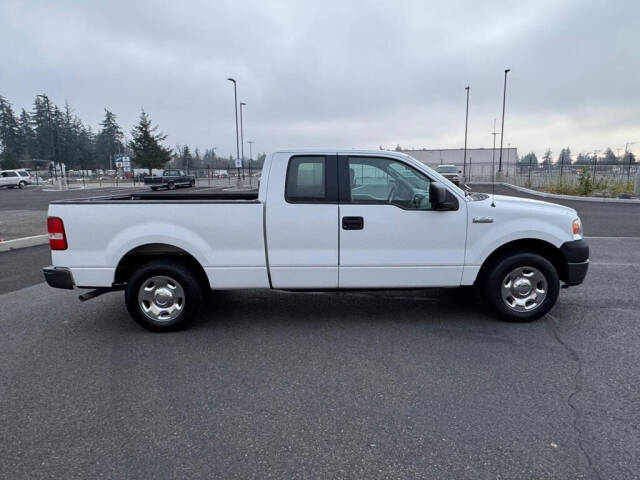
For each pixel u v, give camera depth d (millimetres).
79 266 4508
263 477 2426
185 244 4473
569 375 3564
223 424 2943
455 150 64250
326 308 5414
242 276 4570
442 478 2398
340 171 4551
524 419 2949
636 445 2660
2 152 87750
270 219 4488
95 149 96875
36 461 2584
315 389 3400
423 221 4551
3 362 3957
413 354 4016
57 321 5082
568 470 2443
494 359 3885
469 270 4652
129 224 4477
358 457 2586
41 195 32062
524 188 26266
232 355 4059
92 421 3000
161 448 2695
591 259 7938
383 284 4645
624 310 5156
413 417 2996
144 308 4633
